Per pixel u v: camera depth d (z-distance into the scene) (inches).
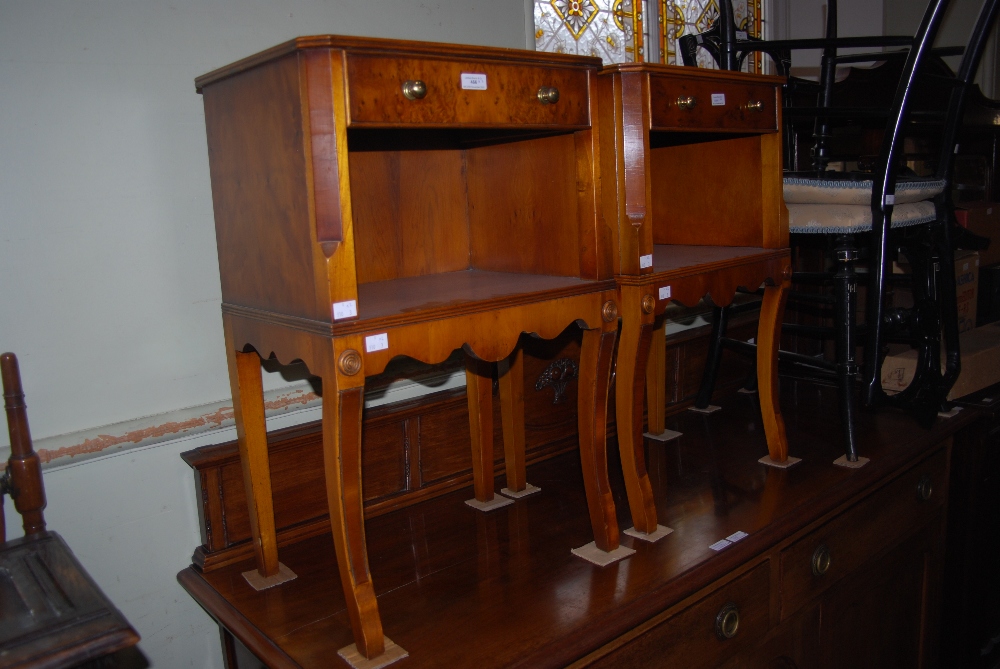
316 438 54.4
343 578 39.9
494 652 40.1
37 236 45.8
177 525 52.0
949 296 70.2
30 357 46.1
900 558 68.5
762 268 58.1
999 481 80.4
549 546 52.2
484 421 58.7
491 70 40.8
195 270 51.9
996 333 86.3
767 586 53.1
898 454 65.1
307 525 54.7
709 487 60.6
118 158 48.2
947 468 73.1
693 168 64.6
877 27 112.9
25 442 42.3
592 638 41.1
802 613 57.1
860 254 84.5
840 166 95.0
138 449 49.8
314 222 36.4
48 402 47.0
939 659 78.6
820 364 67.1
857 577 63.0
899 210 64.9
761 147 59.4
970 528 77.2
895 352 81.4
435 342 40.3
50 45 45.2
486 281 49.6
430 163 56.0
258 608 45.8
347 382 37.1
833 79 79.5
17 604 33.2
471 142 56.2
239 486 52.1
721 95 53.0
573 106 44.8
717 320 78.7
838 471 62.4
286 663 40.0
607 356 48.8
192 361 52.4
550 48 78.6
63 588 34.2
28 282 45.7
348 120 36.0
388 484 59.1
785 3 106.7
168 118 49.8
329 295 36.4
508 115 41.7
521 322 43.9
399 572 49.5
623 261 49.5
